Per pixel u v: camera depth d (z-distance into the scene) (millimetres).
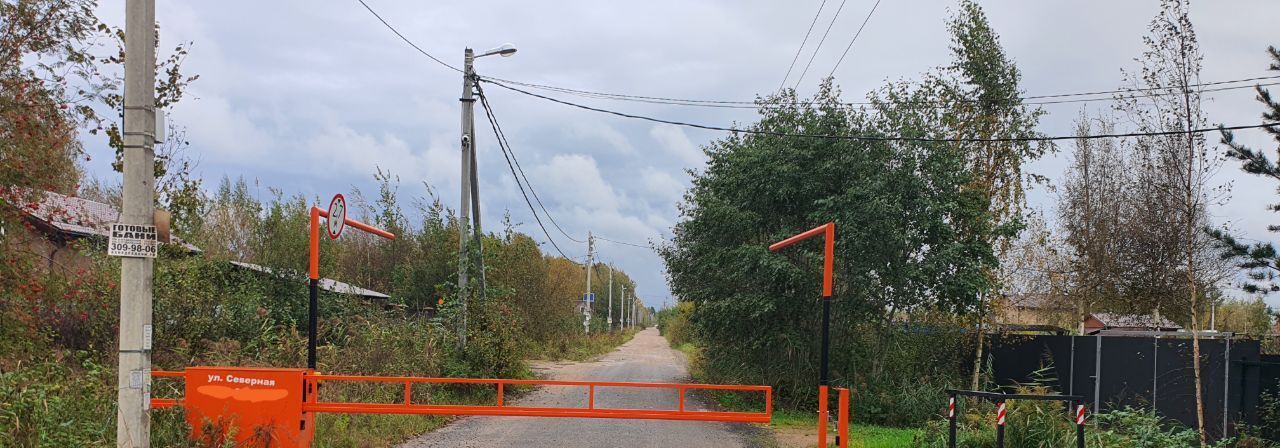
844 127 15609
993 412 11094
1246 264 13133
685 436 12016
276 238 17188
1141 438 10828
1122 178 21312
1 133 9305
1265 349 13938
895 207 14555
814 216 15297
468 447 10180
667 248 21391
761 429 13336
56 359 9688
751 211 16500
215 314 13477
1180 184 13859
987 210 16703
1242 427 12016
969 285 14898
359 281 28141
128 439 6426
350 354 13383
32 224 10094
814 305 15969
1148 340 14094
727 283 17234
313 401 8062
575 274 50281
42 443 6527
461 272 16891
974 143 17031
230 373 7789
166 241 6676
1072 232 21938
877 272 15555
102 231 12688
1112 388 14703
